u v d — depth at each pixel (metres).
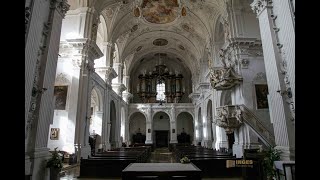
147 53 30.33
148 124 30.53
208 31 19.41
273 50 6.71
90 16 13.98
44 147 6.39
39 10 6.06
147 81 33.31
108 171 9.12
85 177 9.04
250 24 13.66
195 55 26.39
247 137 11.83
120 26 20.30
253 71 12.75
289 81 6.18
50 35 6.73
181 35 24.75
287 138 6.11
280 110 6.45
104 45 18.95
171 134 30.19
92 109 18.78
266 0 7.18
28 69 5.50
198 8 18.78
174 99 32.84
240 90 12.55
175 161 15.27
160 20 22.28
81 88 12.95
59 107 12.43
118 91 23.81
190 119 33.38
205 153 12.16
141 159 11.85
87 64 13.45
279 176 5.62
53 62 6.91
